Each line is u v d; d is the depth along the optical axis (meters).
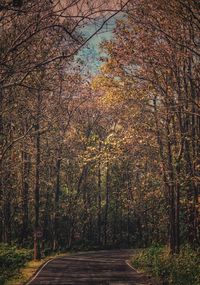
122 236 84.75
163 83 29.38
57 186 54.22
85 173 69.19
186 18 19.31
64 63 18.02
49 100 34.66
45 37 16.38
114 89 31.27
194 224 28.94
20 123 33.69
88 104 60.34
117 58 26.38
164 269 24.64
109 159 34.25
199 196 24.34
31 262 35.16
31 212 61.47
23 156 42.34
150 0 19.30
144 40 23.95
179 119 28.92
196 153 27.41
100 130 65.44
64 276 25.41
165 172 30.95
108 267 31.41
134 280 23.25
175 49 23.69
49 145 50.47
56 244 53.75
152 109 32.94
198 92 24.22
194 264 23.48
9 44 15.62
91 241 71.25
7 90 25.08
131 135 32.81
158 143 32.53
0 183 40.50
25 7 13.62
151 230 68.12
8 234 48.69
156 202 50.06
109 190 78.88
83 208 68.62
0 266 27.75
